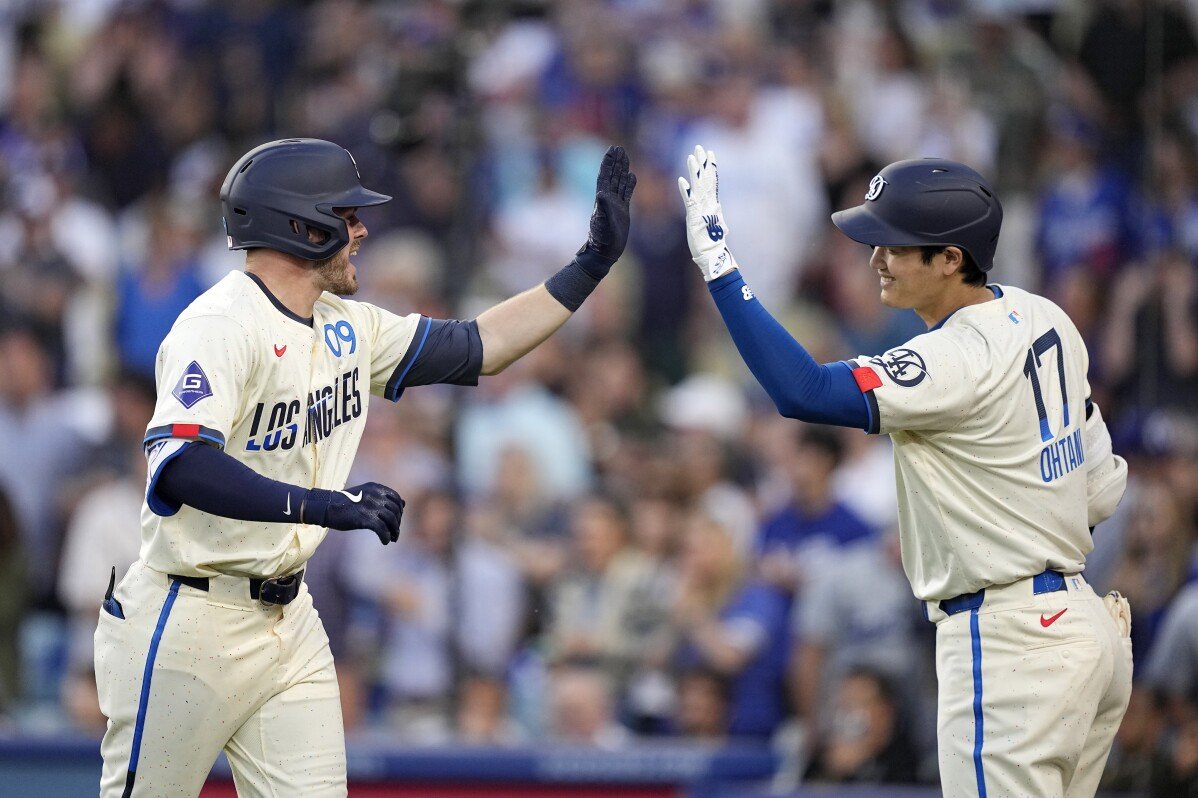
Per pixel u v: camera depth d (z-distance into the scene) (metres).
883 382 11.56
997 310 12.16
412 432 26.80
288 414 11.72
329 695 12.35
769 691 23.62
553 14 31.19
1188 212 27.53
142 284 29.61
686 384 28.42
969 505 11.84
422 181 28.84
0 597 25.91
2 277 29.66
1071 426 12.08
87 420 28.77
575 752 22.31
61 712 25.78
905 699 22.38
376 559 25.20
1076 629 11.78
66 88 32.47
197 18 32.03
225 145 31.36
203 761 11.98
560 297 12.99
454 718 24.52
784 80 30.45
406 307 28.41
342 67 30.94
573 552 25.73
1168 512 23.30
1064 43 30.09
